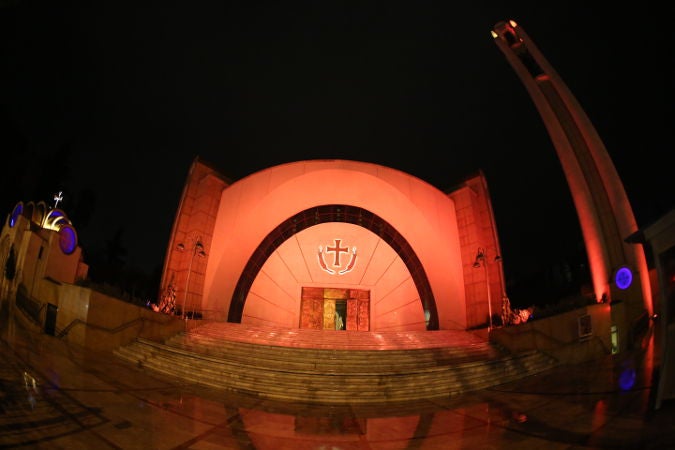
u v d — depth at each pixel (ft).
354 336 51.62
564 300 51.34
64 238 49.93
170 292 60.70
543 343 43.29
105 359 34.65
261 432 20.66
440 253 75.31
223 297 71.61
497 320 66.54
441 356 43.29
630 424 18.49
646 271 51.52
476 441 19.39
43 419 17.75
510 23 72.18
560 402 25.40
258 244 77.56
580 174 59.67
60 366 28.17
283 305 78.38
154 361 35.91
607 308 43.65
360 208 81.56
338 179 77.20
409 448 18.81
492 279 70.49
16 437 15.44
